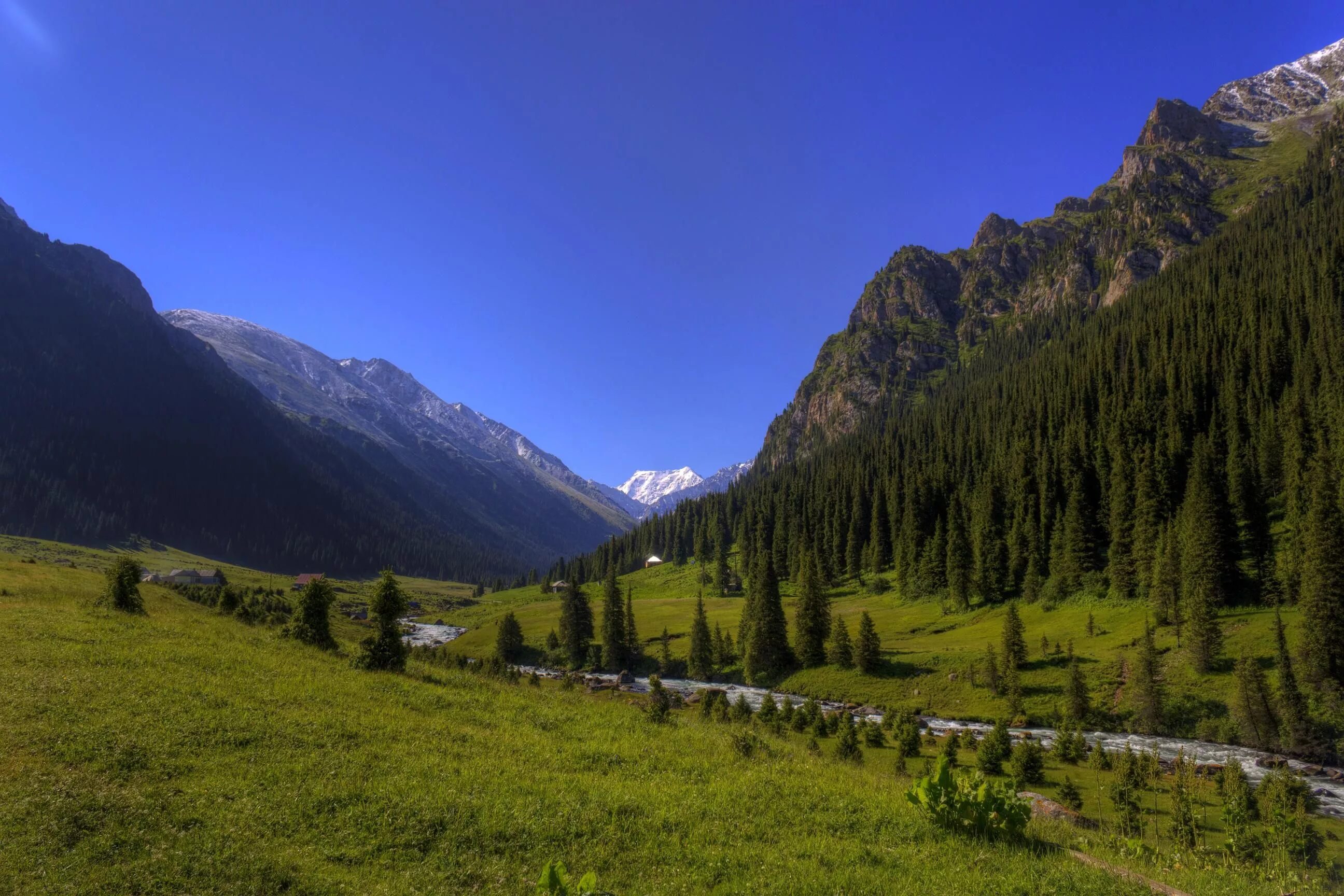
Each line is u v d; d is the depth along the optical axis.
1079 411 161.88
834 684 88.12
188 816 12.73
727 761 20.92
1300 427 102.31
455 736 20.47
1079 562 108.06
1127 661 75.44
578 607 119.38
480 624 165.00
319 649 34.59
